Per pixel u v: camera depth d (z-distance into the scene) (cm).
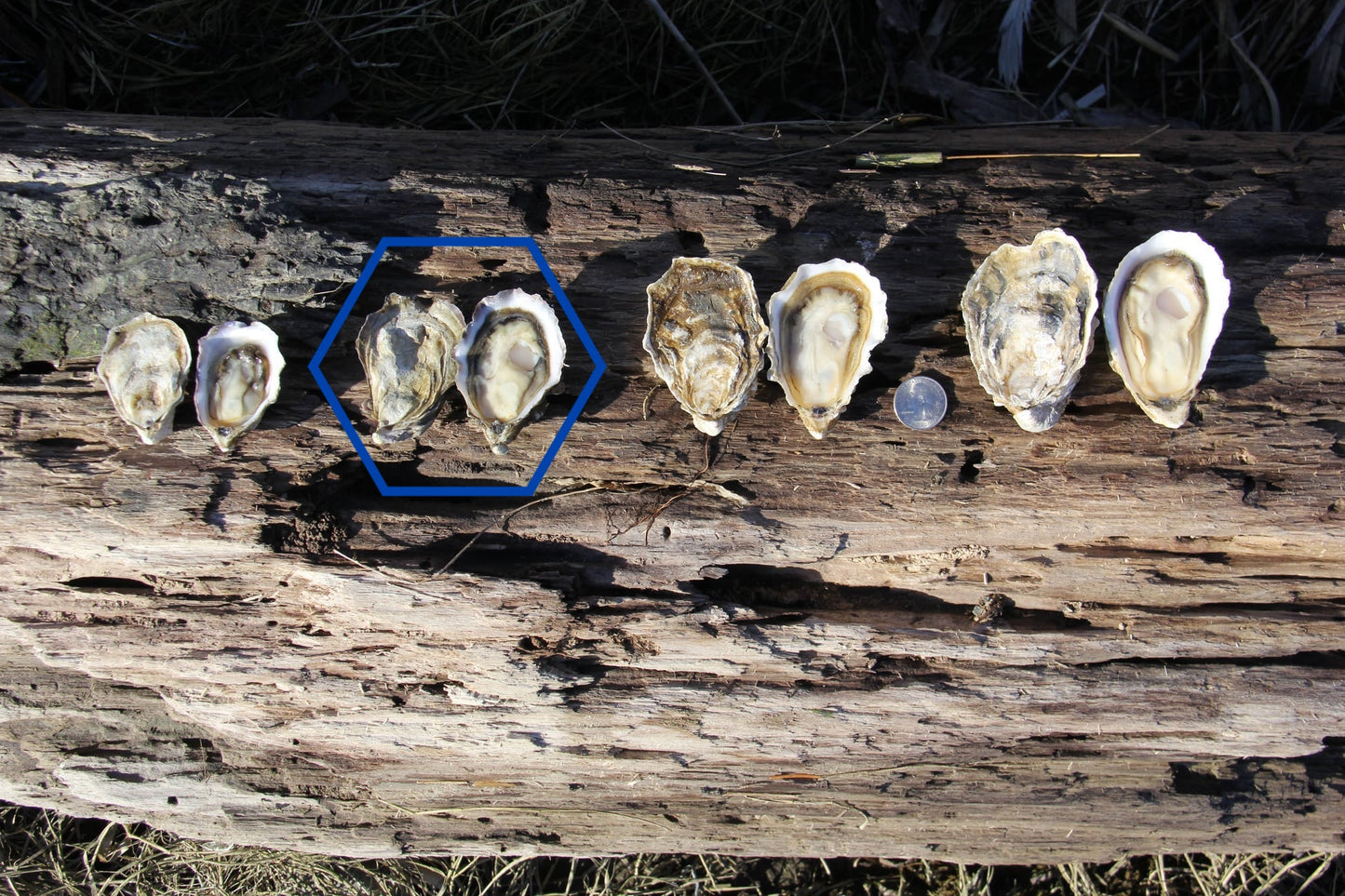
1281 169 60
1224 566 57
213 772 58
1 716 57
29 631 56
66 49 69
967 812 59
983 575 57
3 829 67
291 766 58
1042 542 57
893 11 73
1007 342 57
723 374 56
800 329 57
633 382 57
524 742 57
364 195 58
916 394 56
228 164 58
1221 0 72
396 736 57
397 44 72
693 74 74
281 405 56
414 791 59
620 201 58
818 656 56
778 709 56
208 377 55
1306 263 57
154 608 56
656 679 56
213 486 55
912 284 58
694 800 59
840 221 58
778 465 57
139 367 55
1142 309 57
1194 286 57
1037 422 56
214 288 56
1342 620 56
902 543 57
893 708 57
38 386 56
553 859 69
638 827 60
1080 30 73
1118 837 59
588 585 57
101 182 57
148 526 55
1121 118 73
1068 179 59
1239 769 58
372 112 73
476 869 68
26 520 55
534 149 61
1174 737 57
